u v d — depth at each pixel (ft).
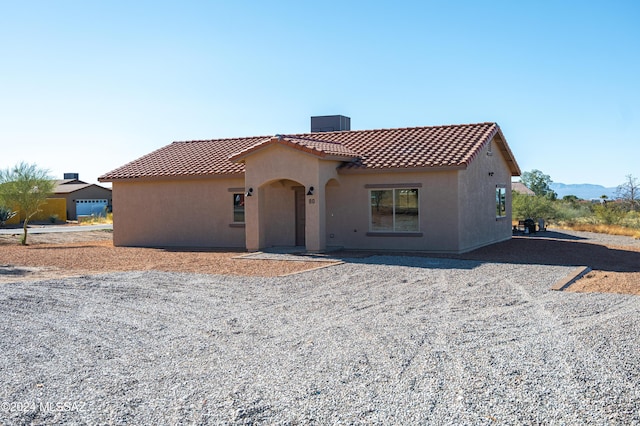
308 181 68.08
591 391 21.07
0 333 30.66
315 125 99.35
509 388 21.45
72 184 207.31
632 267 55.67
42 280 48.98
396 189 70.59
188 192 83.25
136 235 86.53
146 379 22.99
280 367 24.40
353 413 19.33
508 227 90.27
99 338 29.53
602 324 31.14
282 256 65.36
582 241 86.48
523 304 37.11
